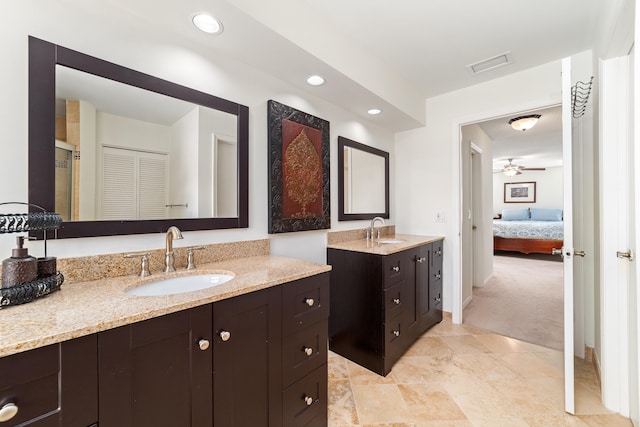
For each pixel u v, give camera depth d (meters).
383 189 2.95
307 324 1.31
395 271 2.02
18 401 0.61
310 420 1.33
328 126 2.25
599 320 1.75
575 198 2.01
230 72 1.63
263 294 1.12
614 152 1.47
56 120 1.06
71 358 0.67
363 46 1.97
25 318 0.73
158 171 1.34
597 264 1.80
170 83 1.38
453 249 2.75
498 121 3.47
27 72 1.01
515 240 6.16
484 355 2.11
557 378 1.81
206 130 1.52
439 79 2.47
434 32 1.81
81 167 1.12
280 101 1.91
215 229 1.56
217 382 0.97
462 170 3.04
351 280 2.07
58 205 1.06
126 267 1.23
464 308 3.10
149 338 0.80
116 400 0.75
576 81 2.04
